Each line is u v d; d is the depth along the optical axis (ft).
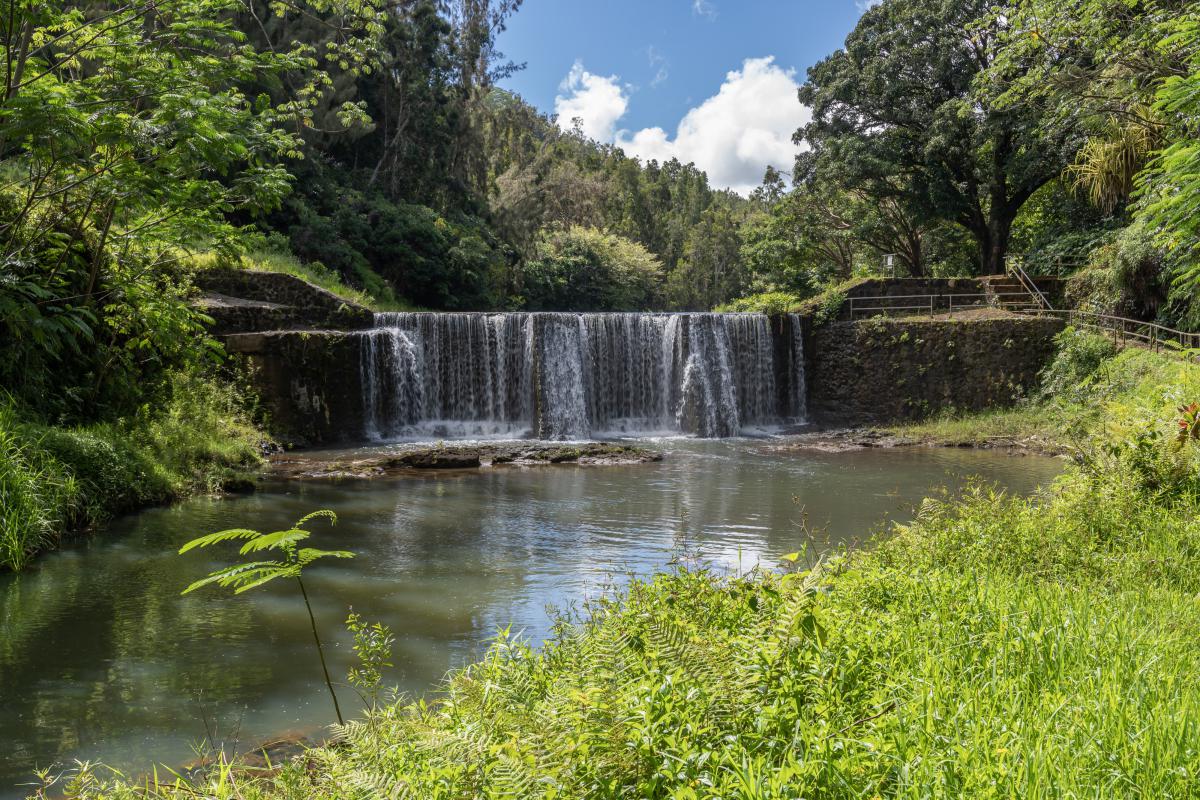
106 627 23.29
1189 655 12.70
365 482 52.54
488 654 16.85
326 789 11.45
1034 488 47.96
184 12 41.09
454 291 143.23
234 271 77.71
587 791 8.02
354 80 138.41
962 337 84.84
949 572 19.21
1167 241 29.63
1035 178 112.57
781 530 37.50
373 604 25.86
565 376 85.40
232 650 21.54
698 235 316.60
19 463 32.48
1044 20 57.77
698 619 14.70
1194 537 21.33
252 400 68.39
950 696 10.78
